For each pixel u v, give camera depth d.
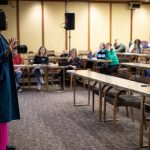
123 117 5.25
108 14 13.12
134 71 8.53
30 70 8.77
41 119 5.13
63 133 4.32
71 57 8.79
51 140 4.01
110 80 4.74
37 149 3.66
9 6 12.01
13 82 2.99
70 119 5.13
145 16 13.57
